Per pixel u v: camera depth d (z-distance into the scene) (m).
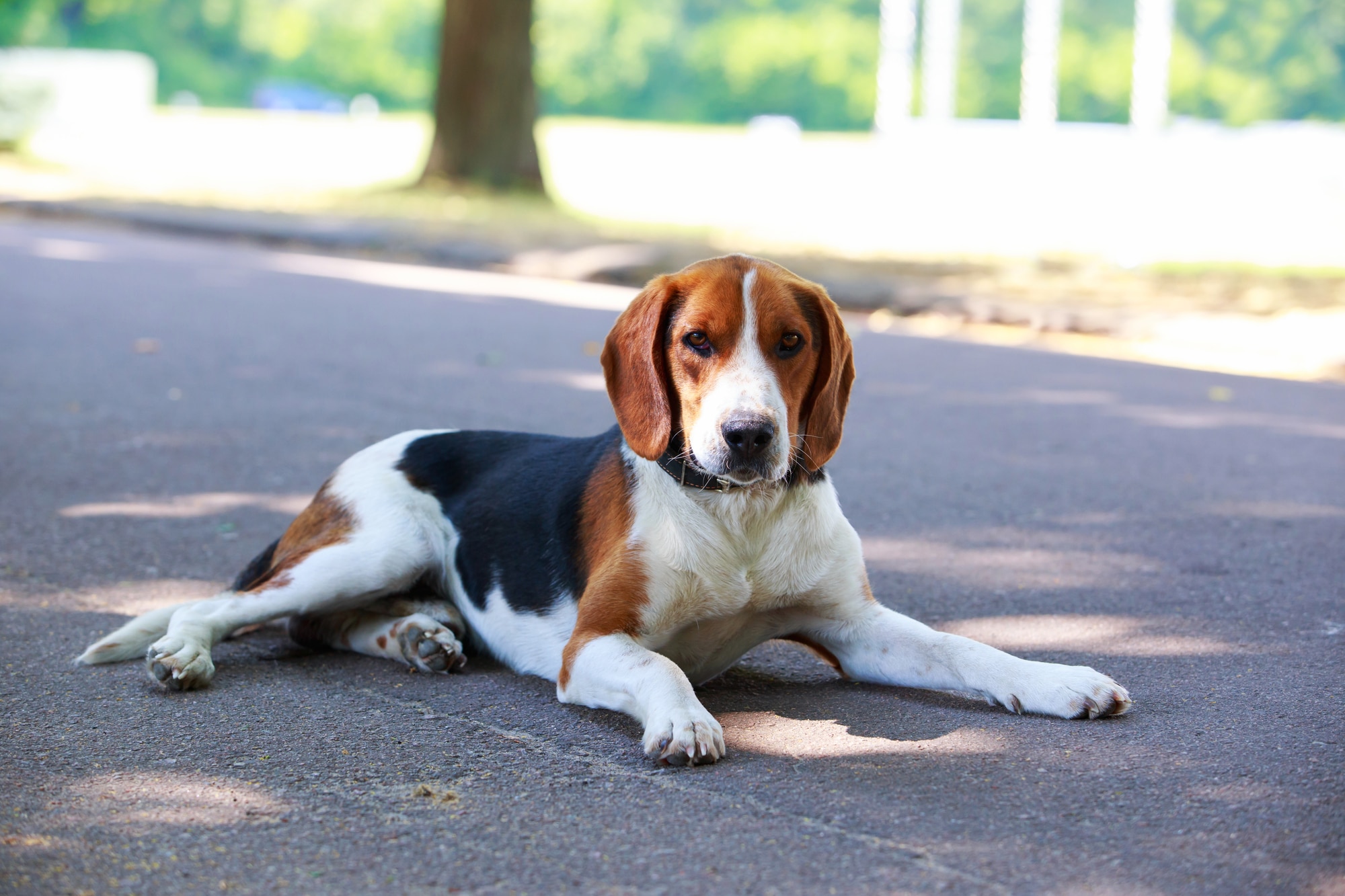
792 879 2.70
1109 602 4.78
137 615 4.51
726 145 38.97
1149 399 8.93
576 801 3.08
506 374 9.21
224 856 2.80
